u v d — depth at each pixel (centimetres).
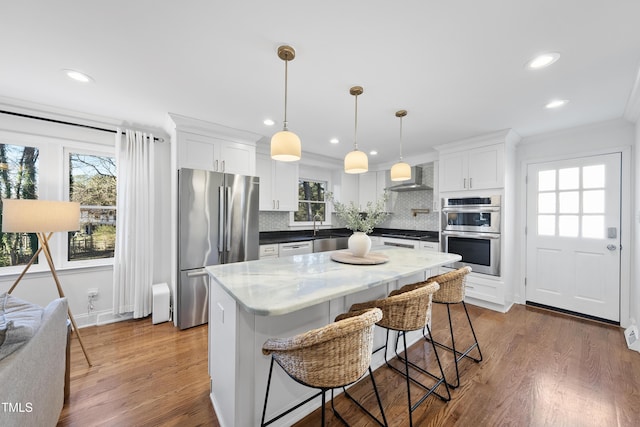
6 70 185
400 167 231
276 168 409
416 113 261
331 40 153
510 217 333
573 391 176
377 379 192
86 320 277
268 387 132
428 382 187
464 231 353
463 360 214
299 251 399
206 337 254
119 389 179
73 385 182
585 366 205
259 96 226
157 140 312
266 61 175
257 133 325
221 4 126
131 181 286
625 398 169
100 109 254
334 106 246
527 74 189
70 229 208
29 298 251
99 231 291
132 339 249
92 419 153
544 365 207
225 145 309
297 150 162
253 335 137
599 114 261
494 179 323
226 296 146
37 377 116
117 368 203
